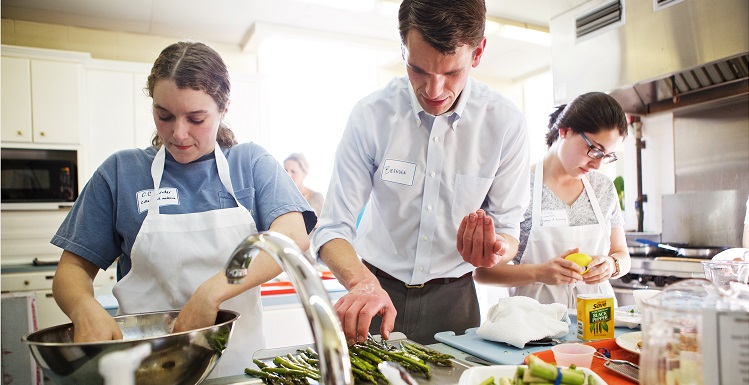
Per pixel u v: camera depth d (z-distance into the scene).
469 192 1.65
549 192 2.14
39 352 0.76
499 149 1.63
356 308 1.06
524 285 1.88
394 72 6.08
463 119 1.60
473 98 1.62
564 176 2.13
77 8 4.47
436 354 1.09
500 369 0.88
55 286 1.17
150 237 1.26
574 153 1.96
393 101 1.63
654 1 3.18
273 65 5.40
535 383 0.76
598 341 1.19
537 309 1.33
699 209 3.34
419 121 1.60
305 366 1.03
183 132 1.18
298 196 1.36
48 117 4.25
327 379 0.56
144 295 1.28
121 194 1.29
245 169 1.38
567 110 2.03
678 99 3.46
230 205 1.34
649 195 3.71
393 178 1.64
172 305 1.28
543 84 6.67
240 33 5.16
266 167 1.38
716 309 0.66
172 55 1.16
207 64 1.17
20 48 4.13
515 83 6.95
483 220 1.32
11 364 3.16
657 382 0.70
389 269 1.70
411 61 1.21
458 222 1.67
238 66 5.44
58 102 4.29
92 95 4.48
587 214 2.13
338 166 1.66
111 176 1.30
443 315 1.69
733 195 3.17
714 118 3.28
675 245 3.36
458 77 1.25
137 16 4.68
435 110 1.37
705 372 0.64
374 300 1.08
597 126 1.89
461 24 1.13
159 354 0.77
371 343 1.14
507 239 1.69
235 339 1.33
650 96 3.52
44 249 4.37
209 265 1.28
